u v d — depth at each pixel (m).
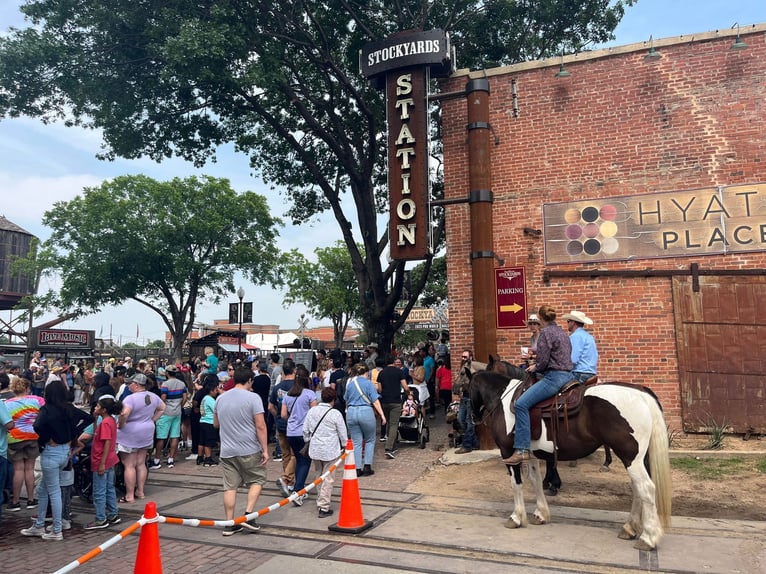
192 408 12.16
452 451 11.16
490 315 11.54
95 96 16.12
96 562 6.03
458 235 12.40
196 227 35.44
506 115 12.27
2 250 42.22
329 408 7.92
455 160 12.56
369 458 9.80
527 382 7.03
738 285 10.48
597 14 19.47
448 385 15.66
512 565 5.59
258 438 7.11
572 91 11.84
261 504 8.17
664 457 5.99
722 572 5.31
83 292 34.03
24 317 43.34
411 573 5.42
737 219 10.61
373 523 7.03
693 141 10.99
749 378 10.30
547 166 11.88
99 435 7.32
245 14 15.82
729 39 10.95
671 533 6.45
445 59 12.41
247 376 7.18
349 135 20.05
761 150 10.59
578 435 6.43
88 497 8.79
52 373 16.97
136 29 15.93
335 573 5.46
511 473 6.88
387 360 12.95
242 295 23.12
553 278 11.62
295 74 18.02
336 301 44.62
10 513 8.12
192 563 5.81
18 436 8.23
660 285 10.94
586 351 7.60
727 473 8.77
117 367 12.99
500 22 18.88
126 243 34.31
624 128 11.44
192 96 18.09
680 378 10.61
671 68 11.23
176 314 37.03
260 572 5.53
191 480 9.88
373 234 18.52
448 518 7.20
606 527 6.75
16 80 15.47
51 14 15.62
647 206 11.16
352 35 18.36
